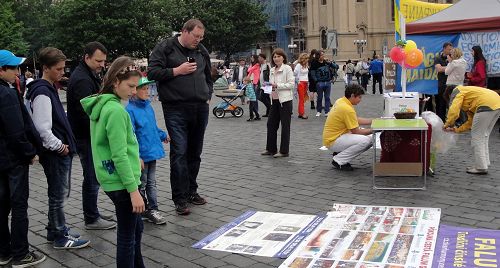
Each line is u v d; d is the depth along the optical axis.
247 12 59.78
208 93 6.51
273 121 9.91
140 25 46.78
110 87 3.88
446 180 7.55
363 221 5.75
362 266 4.50
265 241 5.26
